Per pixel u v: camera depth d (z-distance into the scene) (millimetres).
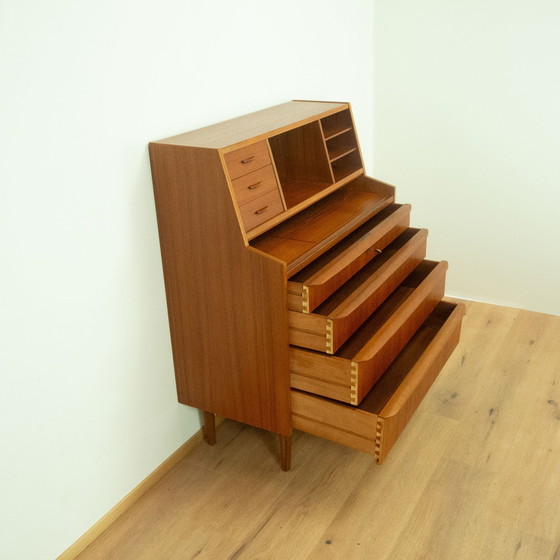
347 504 2137
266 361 2051
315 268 2070
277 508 2139
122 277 1979
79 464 1965
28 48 1542
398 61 3262
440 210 3426
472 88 3096
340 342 1944
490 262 3369
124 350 2051
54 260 1736
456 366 2877
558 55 2826
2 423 1688
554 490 2145
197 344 2182
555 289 3242
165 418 2299
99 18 1712
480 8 2938
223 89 2250
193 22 2047
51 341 1782
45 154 1645
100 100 1768
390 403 1938
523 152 3074
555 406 2578
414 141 3373
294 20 2604
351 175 2467
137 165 1938
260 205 1980
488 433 2439
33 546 1858
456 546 1948
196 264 2033
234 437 2510
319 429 2059
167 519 2119
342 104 2463
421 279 2506
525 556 1897
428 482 2213
